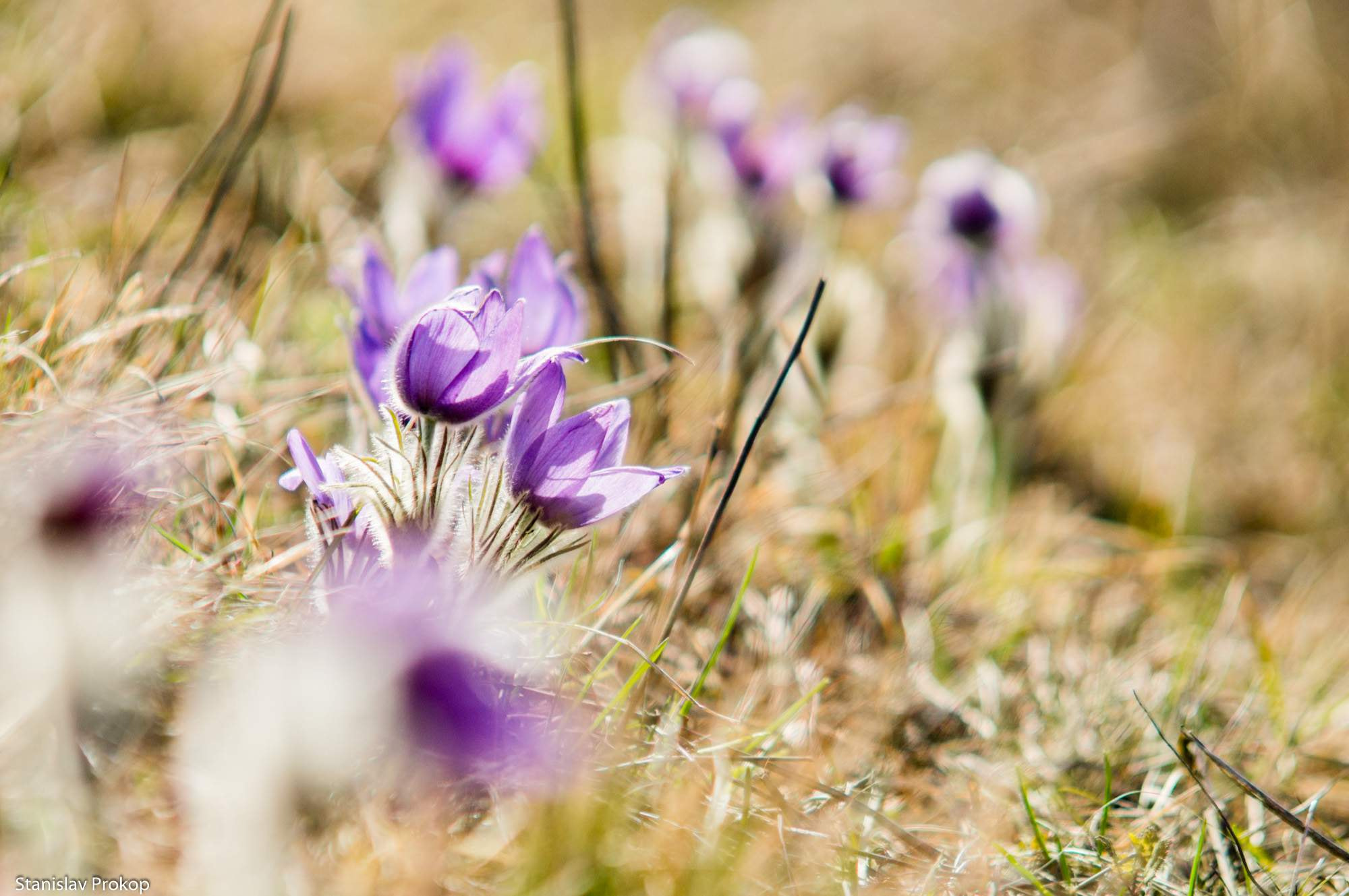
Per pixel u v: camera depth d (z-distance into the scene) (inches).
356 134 60.4
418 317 41.8
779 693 45.8
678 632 46.1
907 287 58.5
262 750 41.3
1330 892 44.0
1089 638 49.7
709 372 51.1
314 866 41.1
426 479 42.4
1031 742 46.4
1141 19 96.5
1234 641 49.8
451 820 41.9
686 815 42.4
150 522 43.0
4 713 41.2
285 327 49.7
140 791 41.4
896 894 42.7
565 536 43.1
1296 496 57.0
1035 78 94.1
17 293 47.2
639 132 59.4
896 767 45.3
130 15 58.7
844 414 51.5
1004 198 53.7
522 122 50.1
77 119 55.7
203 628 42.3
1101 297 60.6
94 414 43.3
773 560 48.4
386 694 41.7
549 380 42.3
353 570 42.7
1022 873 43.1
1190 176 83.0
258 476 46.3
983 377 53.3
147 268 49.3
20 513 41.9
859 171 53.6
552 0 87.9
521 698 43.0
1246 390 60.2
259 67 60.5
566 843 41.5
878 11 97.6
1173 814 44.9
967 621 49.1
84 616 41.7
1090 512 55.6
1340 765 46.7
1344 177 80.6
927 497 53.0
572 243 54.7
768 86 86.4
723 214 54.7
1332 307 64.1
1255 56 86.8
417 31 76.5
